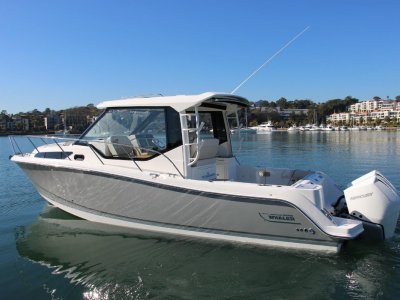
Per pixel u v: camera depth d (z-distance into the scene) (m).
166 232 5.57
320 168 15.63
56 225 6.34
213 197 5.08
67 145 6.48
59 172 6.06
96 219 6.14
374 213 4.93
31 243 5.66
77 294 4.13
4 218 7.08
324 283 4.21
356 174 13.83
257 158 19.72
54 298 4.06
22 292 4.21
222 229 5.21
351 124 132.75
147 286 4.26
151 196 5.43
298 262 4.68
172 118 5.64
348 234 4.57
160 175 5.39
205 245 5.23
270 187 4.88
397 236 5.26
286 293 4.03
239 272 4.50
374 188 4.93
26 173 6.62
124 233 5.81
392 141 39.97
